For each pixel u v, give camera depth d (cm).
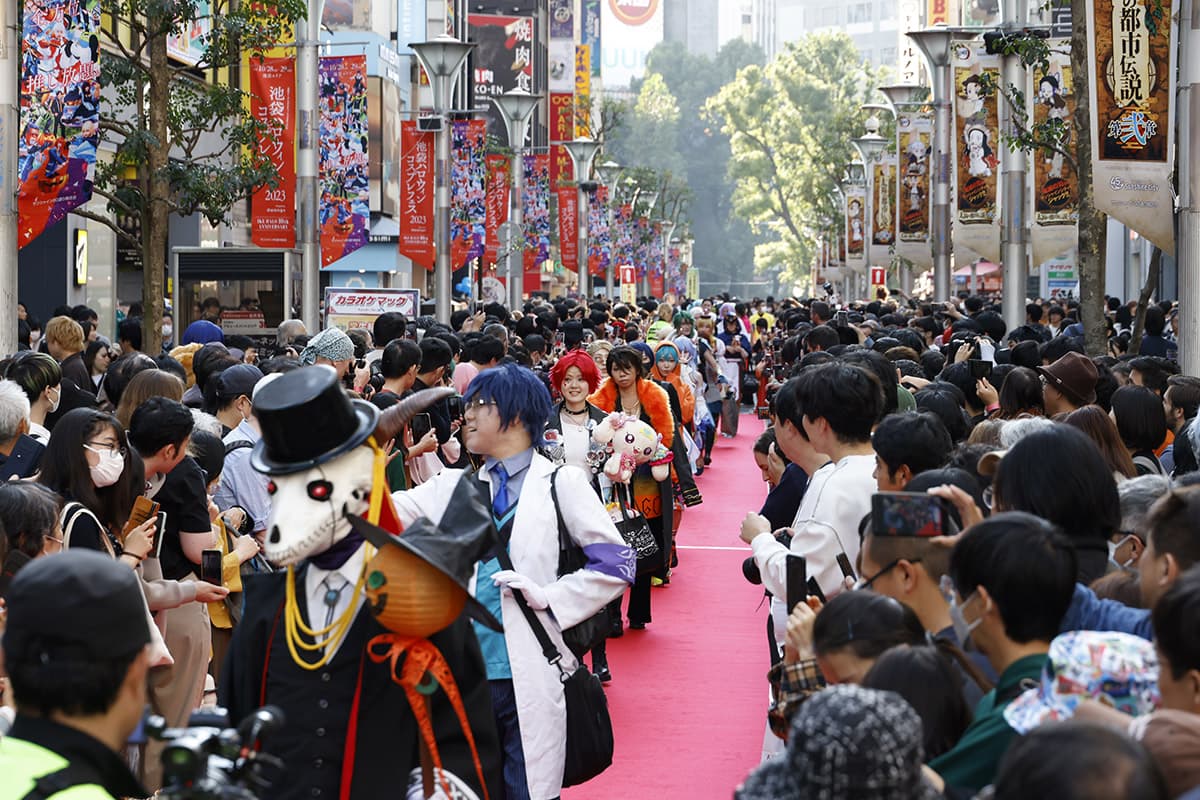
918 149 4238
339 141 2897
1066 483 665
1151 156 1930
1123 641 474
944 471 689
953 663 547
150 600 808
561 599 741
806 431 788
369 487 580
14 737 407
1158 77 1920
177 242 3978
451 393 604
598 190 7562
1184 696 451
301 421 562
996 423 954
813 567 742
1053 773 358
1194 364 1881
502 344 1600
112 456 816
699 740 1191
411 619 561
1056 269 6009
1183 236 1883
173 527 879
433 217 3794
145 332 2289
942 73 3675
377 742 584
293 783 582
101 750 410
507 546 755
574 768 756
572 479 771
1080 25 2036
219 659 941
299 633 591
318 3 2666
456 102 7319
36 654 405
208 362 1337
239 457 1014
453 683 589
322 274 6097
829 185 10700
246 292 2722
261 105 2681
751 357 4409
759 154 16325
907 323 2786
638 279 10719
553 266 9125
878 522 587
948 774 485
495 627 579
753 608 1716
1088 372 1145
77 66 1767
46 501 747
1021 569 505
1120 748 361
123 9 2320
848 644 538
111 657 408
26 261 3294
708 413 2997
